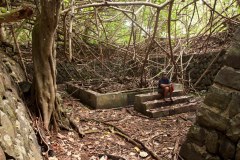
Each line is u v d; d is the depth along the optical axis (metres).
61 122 4.83
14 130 2.88
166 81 6.62
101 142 4.68
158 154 4.36
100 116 6.12
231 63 3.45
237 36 3.43
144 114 6.32
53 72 4.64
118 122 5.80
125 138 4.88
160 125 5.68
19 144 2.78
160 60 9.17
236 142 3.34
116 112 6.48
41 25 4.33
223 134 3.52
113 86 7.47
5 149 2.34
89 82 7.92
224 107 3.50
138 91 7.08
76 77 8.54
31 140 3.47
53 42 4.57
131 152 4.41
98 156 4.19
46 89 4.59
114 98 6.79
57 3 4.11
